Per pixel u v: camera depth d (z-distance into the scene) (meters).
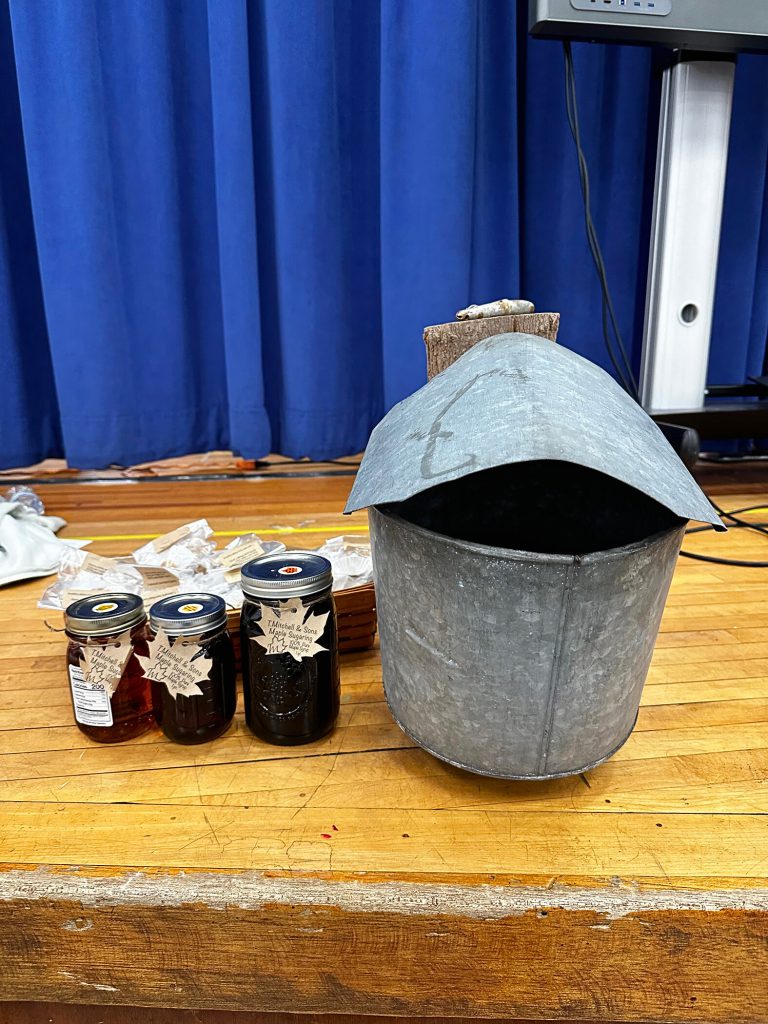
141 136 1.75
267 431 1.91
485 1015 0.58
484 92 1.78
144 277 1.83
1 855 0.58
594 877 0.56
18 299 1.86
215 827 0.61
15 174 1.81
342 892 0.54
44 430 1.96
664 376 1.69
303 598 0.68
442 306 1.82
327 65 1.72
